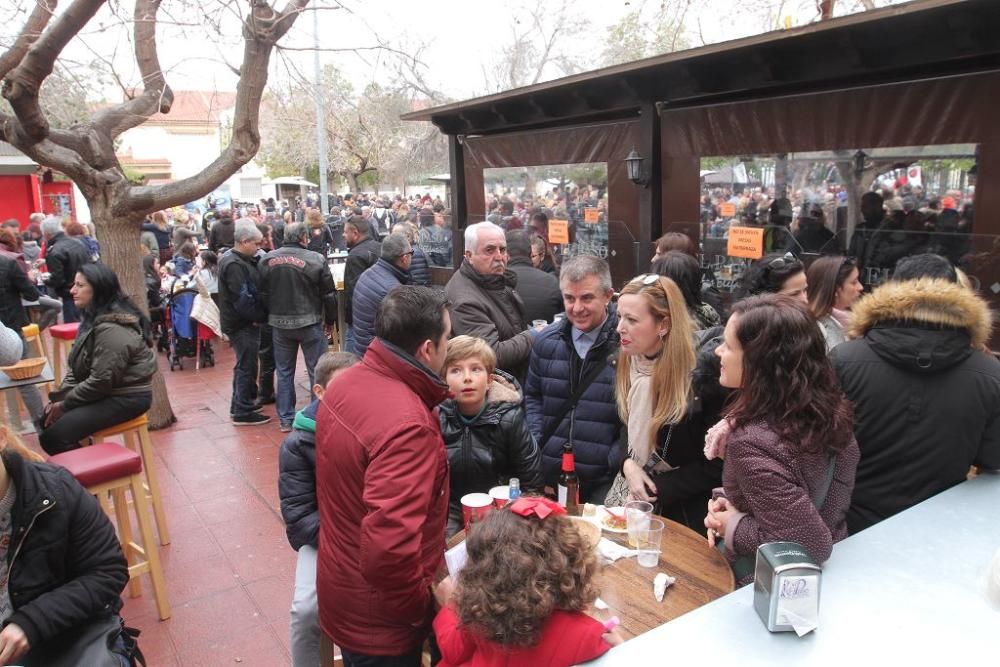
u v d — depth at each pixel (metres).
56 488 2.10
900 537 1.43
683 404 2.40
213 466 5.28
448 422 2.58
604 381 2.85
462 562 1.92
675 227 5.13
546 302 4.36
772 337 1.66
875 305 2.08
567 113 5.82
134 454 3.27
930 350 1.92
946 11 3.32
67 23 4.41
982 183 3.59
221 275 5.96
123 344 3.90
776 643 1.11
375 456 1.78
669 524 2.36
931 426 1.93
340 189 32.66
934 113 3.74
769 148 4.49
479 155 7.07
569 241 6.16
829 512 1.70
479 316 3.56
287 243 5.98
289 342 6.04
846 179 4.16
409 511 1.72
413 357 1.92
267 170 35.12
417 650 1.94
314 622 2.46
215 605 3.45
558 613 1.45
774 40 3.88
